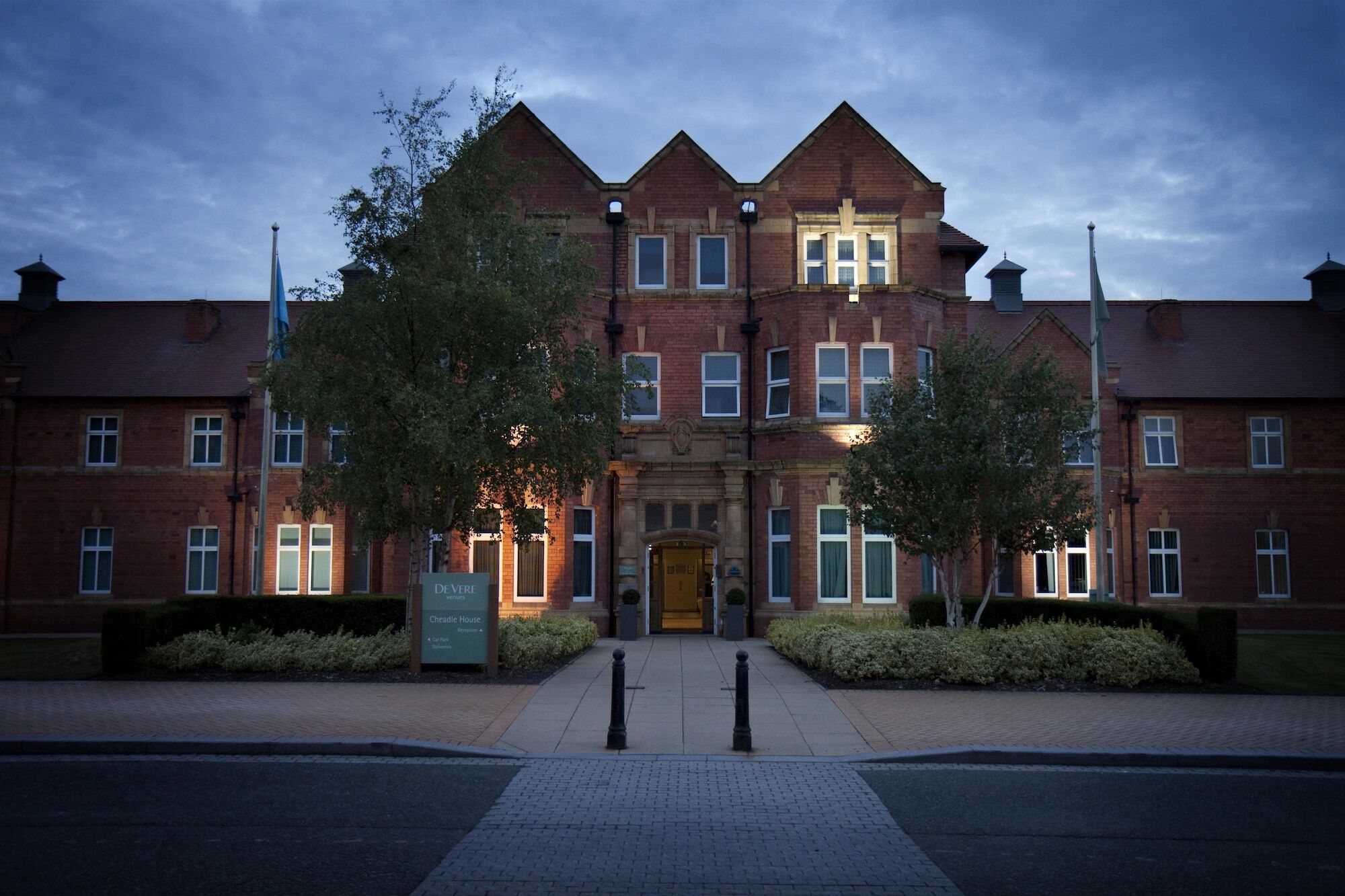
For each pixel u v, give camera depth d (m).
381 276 18.98
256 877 7.30
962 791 10.36
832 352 27.55
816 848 8.25
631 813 9.38
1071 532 19.45
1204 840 8.57
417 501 19.22
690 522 28.03
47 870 7.43
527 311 18.30
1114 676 16.86
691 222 28.92
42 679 17.27
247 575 30.89
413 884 7.21
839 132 29.14
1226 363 33.38
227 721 13.26
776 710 14.68
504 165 20.84
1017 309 35.84
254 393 31.47
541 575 27.22
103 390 31.61
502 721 13.65
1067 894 7.12
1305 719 14.03
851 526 26.58
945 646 17.22
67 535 31.14
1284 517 31.89
